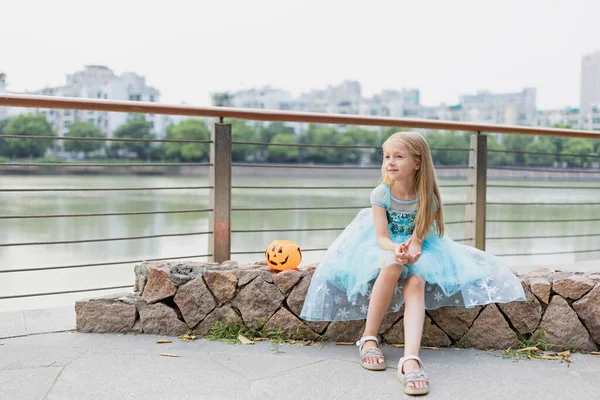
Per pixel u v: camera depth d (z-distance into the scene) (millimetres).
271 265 2145
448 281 1939
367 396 1556
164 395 1539
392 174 1951
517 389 1620
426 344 2027
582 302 1979
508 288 1972
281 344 2018
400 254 1786
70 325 2178
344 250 2051
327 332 2062
